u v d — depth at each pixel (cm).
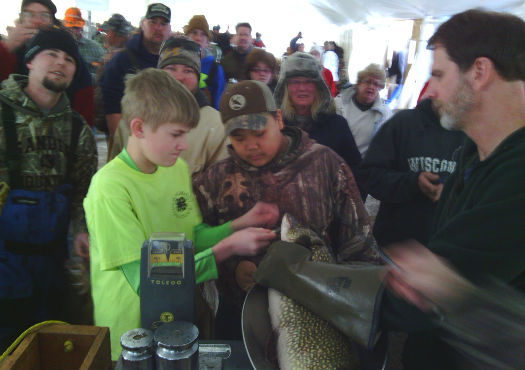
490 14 74
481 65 72
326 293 74
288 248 86
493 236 63
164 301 75
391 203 169
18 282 140
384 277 71
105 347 79
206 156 143
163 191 106
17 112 132
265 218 111
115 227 94
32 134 135
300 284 77
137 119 95
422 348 88
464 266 64
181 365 66
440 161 159
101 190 95
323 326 76
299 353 72
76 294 152
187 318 76
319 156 113
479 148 80
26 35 192
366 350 77
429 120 162
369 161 173
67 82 136
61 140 142
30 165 136
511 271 62
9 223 137
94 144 155
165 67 147
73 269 151
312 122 176
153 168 105
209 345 84
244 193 112
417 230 161
